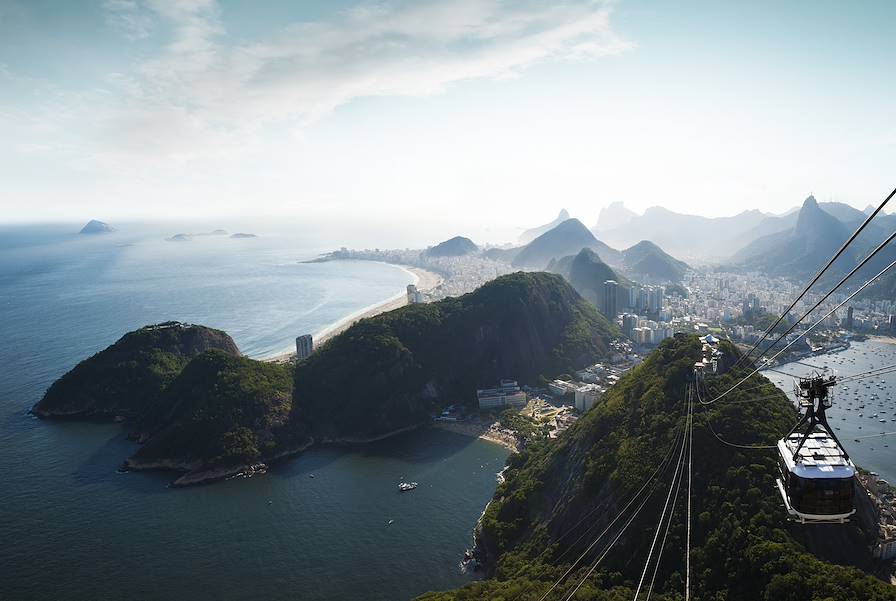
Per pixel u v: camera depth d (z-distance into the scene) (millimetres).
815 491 42750
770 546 86125
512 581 102375
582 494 118938
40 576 115312
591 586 95438
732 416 115750
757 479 99750
